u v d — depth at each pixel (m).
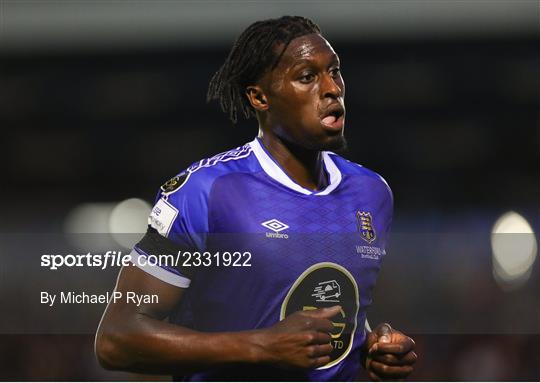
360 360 9.48
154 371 8.66
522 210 47.66
